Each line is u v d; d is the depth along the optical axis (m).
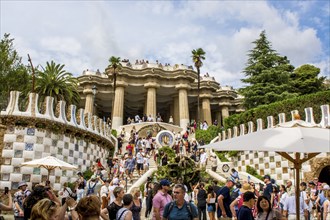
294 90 47.09
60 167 16.39
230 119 34.53
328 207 9.98
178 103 58.16
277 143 5.59
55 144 22.83
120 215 5.98
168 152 28.75
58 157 22.88
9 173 20.62
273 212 6.55
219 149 6.12
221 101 63.22
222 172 26.55
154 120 52.94
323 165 21.77
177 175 23.03
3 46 35.03
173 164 23.33
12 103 21.89
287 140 5.63
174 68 57.72
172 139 33.16
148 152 30.61
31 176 21.00
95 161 27.53
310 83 47.97
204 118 58.66
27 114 21.78
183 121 54.12
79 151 25.11
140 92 59.34
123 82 54.38
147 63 56.81
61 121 23.48
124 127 46.34
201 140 37.94
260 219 6.55
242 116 33.06
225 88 63.41
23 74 36.31
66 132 24.03
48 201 4.58
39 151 21.73
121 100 53.94
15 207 10.48
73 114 25.17
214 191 13.03
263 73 44.75
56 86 38.53
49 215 4.45
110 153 32.91
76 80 42.19
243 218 6.41
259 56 47.25
